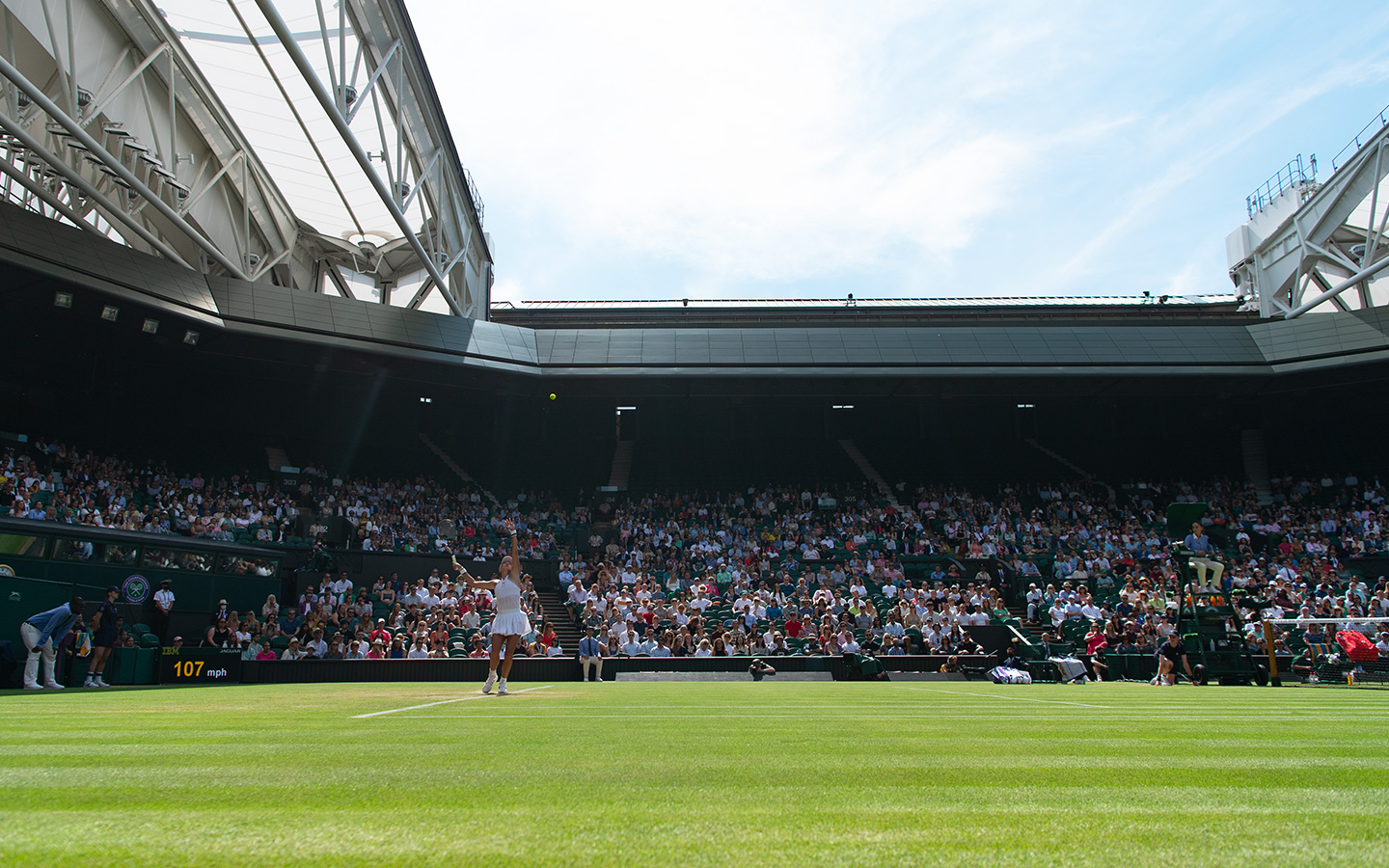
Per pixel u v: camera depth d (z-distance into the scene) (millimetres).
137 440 30812
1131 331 32844
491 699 7773
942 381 33750
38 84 18562
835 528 33469
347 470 35250
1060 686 14594
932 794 2260
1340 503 34062
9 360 27484
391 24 20359
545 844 1675
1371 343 30344
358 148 18953
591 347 32562
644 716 5223
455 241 30812
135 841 1673
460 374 32500
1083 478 38469
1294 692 11062
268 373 32750
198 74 21312
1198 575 15773
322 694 9062
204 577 21359
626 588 27141
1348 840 1746
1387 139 27578
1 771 2578
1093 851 1653
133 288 23656
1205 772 2701
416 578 26625
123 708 6090
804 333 33125
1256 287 37625
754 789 2311
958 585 28094
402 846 1652
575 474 38438
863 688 12938
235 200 26703
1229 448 38719
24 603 13117
